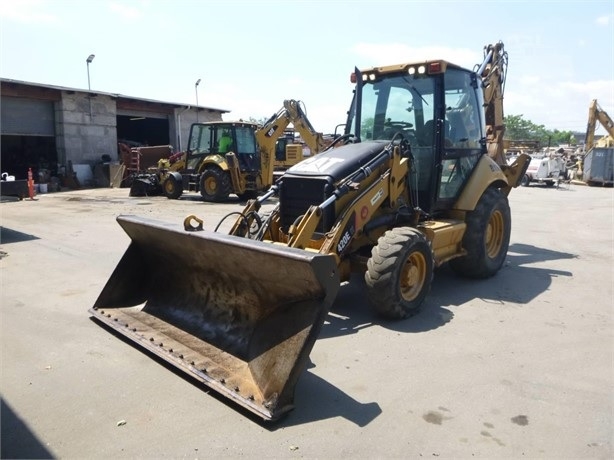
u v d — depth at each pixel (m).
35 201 15.66
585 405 3.36
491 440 2.95
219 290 4.14
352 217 4.81
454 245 6.05
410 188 5.63
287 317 3.44
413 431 3.03
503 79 8.38
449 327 4.75
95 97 22.20
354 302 5.45
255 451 2.82
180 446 2.86
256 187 15.15
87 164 22.22
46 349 4.15
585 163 28.47
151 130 28.17
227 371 3.53
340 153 5.41
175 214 12.33
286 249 3.26
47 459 2.74
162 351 3.89
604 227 11.47
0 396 3.40
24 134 20.28
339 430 3.03
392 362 3.97
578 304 5.54
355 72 6.25
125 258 4.90
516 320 4.98
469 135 6.43
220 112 28.69
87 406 3.28
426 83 5.77
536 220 12.62
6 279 6.27
